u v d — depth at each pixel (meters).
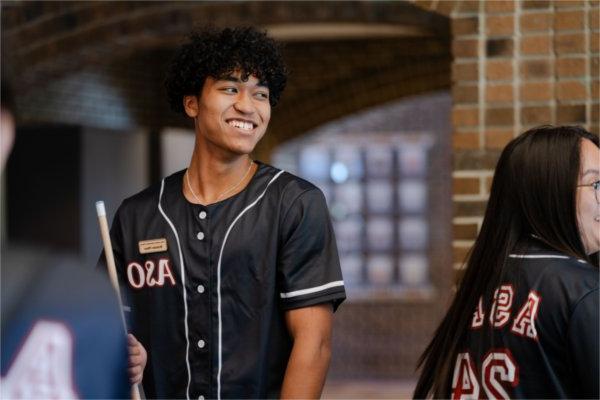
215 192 3.07
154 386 3.05
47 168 8.51
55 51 6.95
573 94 5.06
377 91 10.13
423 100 15.49
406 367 15.32
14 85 1.71
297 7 7.05
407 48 9.90
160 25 6.94
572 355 2.59
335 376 15.42
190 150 9.89
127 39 6.96
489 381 2.69
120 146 8.96
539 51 5.09
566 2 5.06
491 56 5.13
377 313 15.44
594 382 2.56
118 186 8.90
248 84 3.05
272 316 3.01
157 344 3.05
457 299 2.82
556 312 2.60
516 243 2.75
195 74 3.06
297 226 3.01
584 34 5.05
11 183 8.55
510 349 2.65
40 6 6.93
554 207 2.74
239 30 3.07
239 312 3.00
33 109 8.62
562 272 2.63
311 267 3.02
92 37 6.91
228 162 3.07
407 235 15.62
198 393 3.00
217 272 3.00
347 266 15.71
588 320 2.57
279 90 3.13
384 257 15.67
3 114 1.68
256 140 3.05
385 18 6.97
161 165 9.35
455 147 5.15
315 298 3.00
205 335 2.99
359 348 15.44
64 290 1.62
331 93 10.24
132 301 3.09
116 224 3.15
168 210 3.08
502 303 2.69
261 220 3.02
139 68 9.86
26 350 1.59
